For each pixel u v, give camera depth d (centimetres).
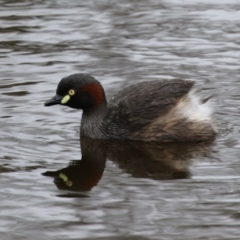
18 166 1302
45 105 1470
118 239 1046
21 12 2175
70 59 1838
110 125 1453
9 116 1532
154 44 1922
